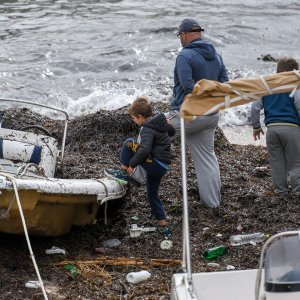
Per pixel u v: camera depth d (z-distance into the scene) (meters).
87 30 51.75
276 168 21.16
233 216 20.02
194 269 16.92
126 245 18.55
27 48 46.75
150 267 17.27
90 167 23.52
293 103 20.53
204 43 19.45
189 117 13.37
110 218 20.06
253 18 55.88
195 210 20.36
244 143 29.69
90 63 43.97
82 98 37.72
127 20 54.94
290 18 56.41
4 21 54.19
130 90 39.19
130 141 18.89
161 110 29.70
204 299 12.75
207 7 60.12
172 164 24.16
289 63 19.77
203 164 20.42
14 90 38.84
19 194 16.45
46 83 40.31
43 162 19.67
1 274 16.55
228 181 22.83
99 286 16.22
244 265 17.28
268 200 20.94
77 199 17.59
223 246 17.89
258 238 18.52
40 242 18.34
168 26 52.62
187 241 12.80
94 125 27.30
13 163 19.58
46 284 16.19
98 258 17.56
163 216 19.06
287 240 11.54
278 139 20.75
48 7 59.66
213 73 19.56
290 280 11.28
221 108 13.37
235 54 46.94
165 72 42.75
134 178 19.02
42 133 27.81
